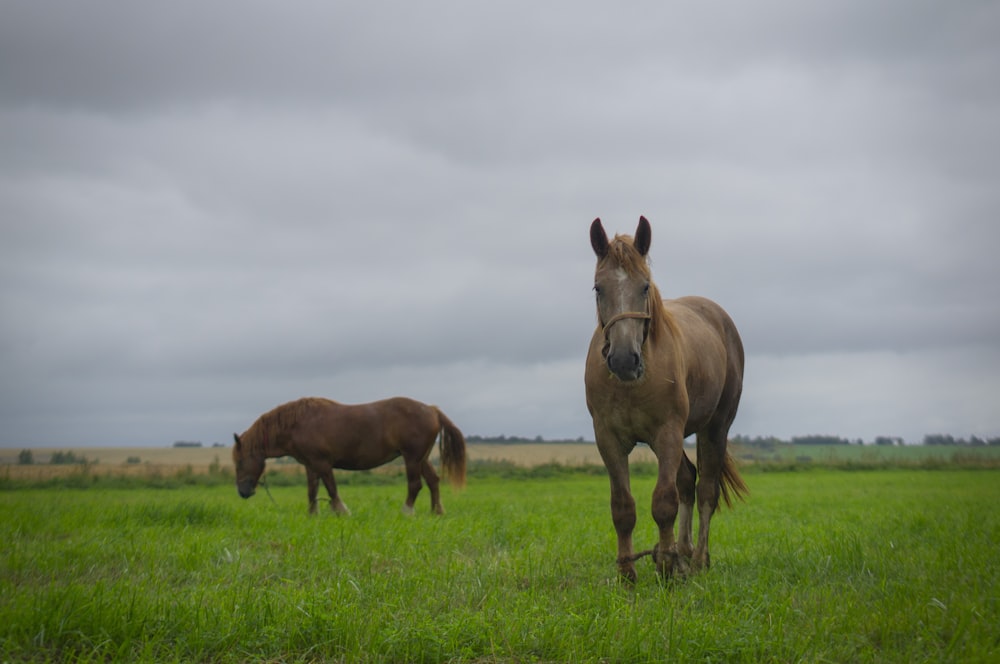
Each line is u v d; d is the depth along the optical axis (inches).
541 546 323.6
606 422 247.3
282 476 1216.8
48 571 245.1
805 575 239.6
